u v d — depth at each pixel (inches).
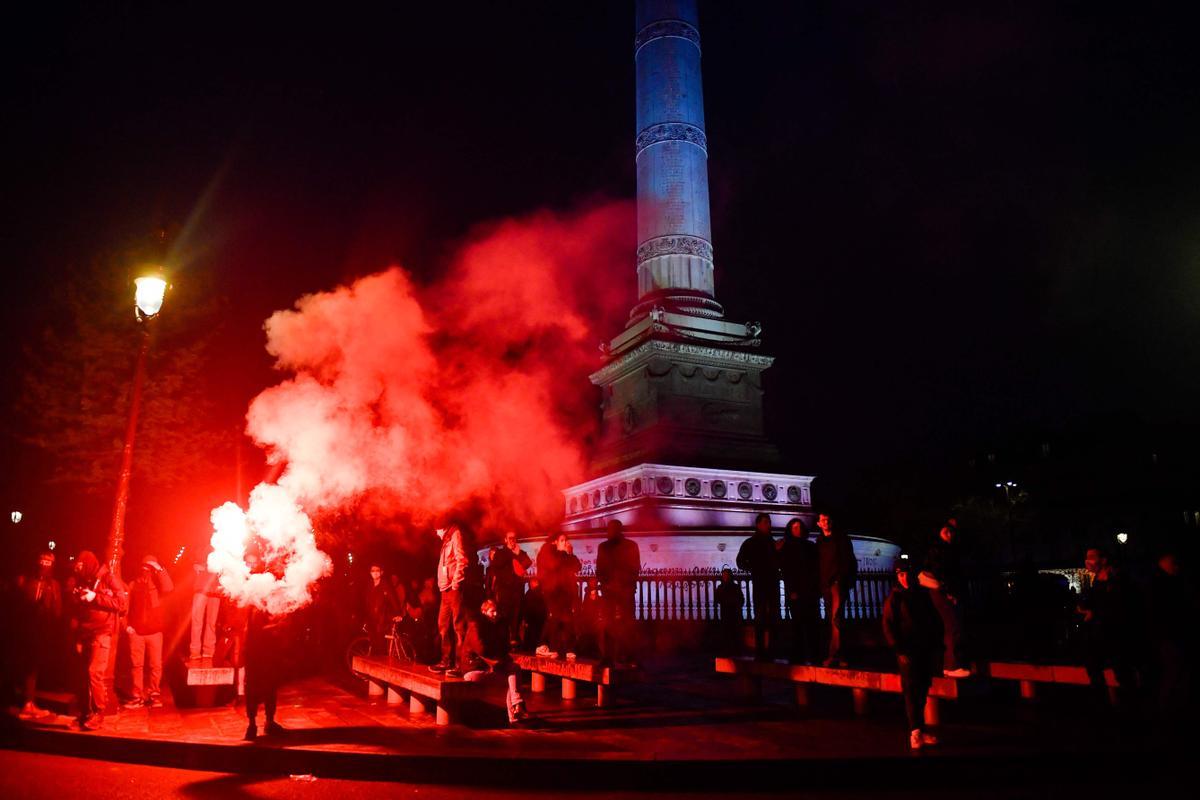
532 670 515.5
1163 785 305.1
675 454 1010.7
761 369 1117.1
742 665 480.1
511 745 345.1
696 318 1083.3
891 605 345.4
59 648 547.2
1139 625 415.5
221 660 472.4
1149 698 452.1
